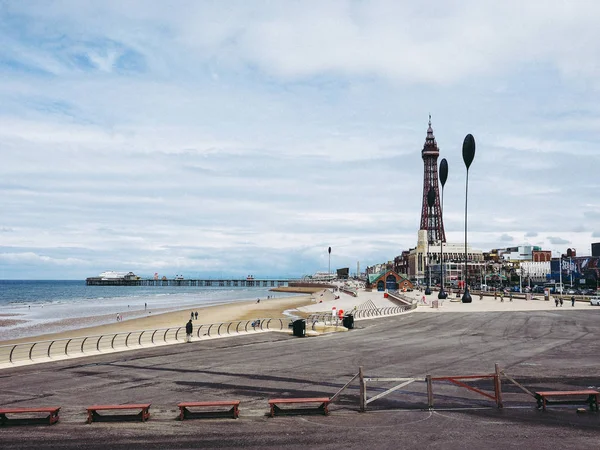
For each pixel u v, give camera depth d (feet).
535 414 60.59
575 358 103.24
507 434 52.90
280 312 342.64
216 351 119.75
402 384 78.79
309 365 98.02
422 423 57.26
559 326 174.60
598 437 51.78
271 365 98.43
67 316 343.26
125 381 83.46
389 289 650.84
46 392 75.66
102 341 171.73
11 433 55.01
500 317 217.97
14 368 97.35
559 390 72.79
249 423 58.03
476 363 97.86
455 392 72.95
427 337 146.82
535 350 115.65
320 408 61.77
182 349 123.75
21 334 223.51
